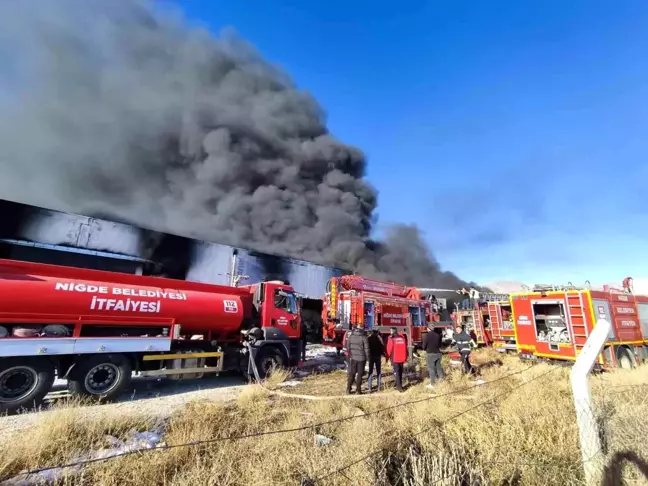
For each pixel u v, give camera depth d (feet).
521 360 35.42
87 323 21.36
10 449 11.46
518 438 12.48
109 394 21.08
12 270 20.07
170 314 24.99
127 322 23.03
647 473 9.35
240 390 25.52
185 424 15.30
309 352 51.60
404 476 10.05
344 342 41.83
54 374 19.86
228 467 10.35
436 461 10.30
